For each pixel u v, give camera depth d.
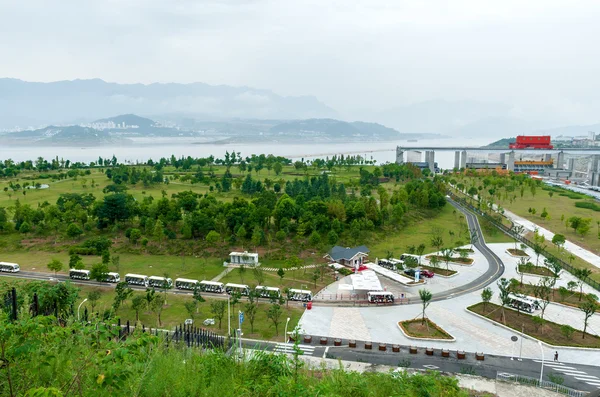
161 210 108.19
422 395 30.42
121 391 15.46
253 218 101.56
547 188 180.50
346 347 57.56
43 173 193.25
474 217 131.12
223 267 88.75
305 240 101.31
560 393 45.69
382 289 74.12
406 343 59.06
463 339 60.34
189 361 20.73
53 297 48.09
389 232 112.06
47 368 15.52
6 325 14.65
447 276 84.94
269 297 71.75
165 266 88.69
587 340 59.81
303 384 21.44
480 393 44.78
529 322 65.19
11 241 101.38
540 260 94.44
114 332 17.27
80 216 106.38
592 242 106.75
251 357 23.70
